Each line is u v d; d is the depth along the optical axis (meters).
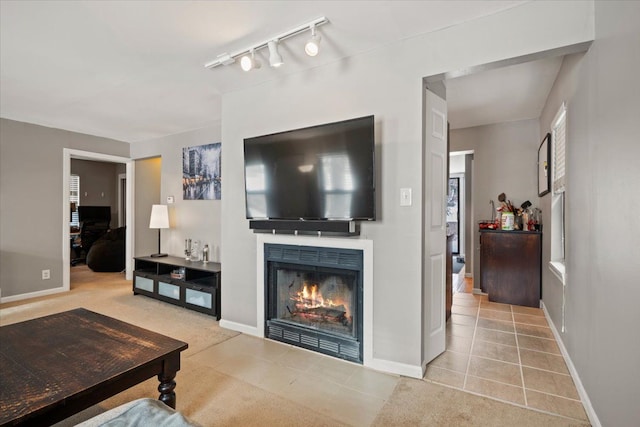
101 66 2.67
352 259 2.50
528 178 4.29
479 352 2.66
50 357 1.52
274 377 2.28
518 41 1.90
